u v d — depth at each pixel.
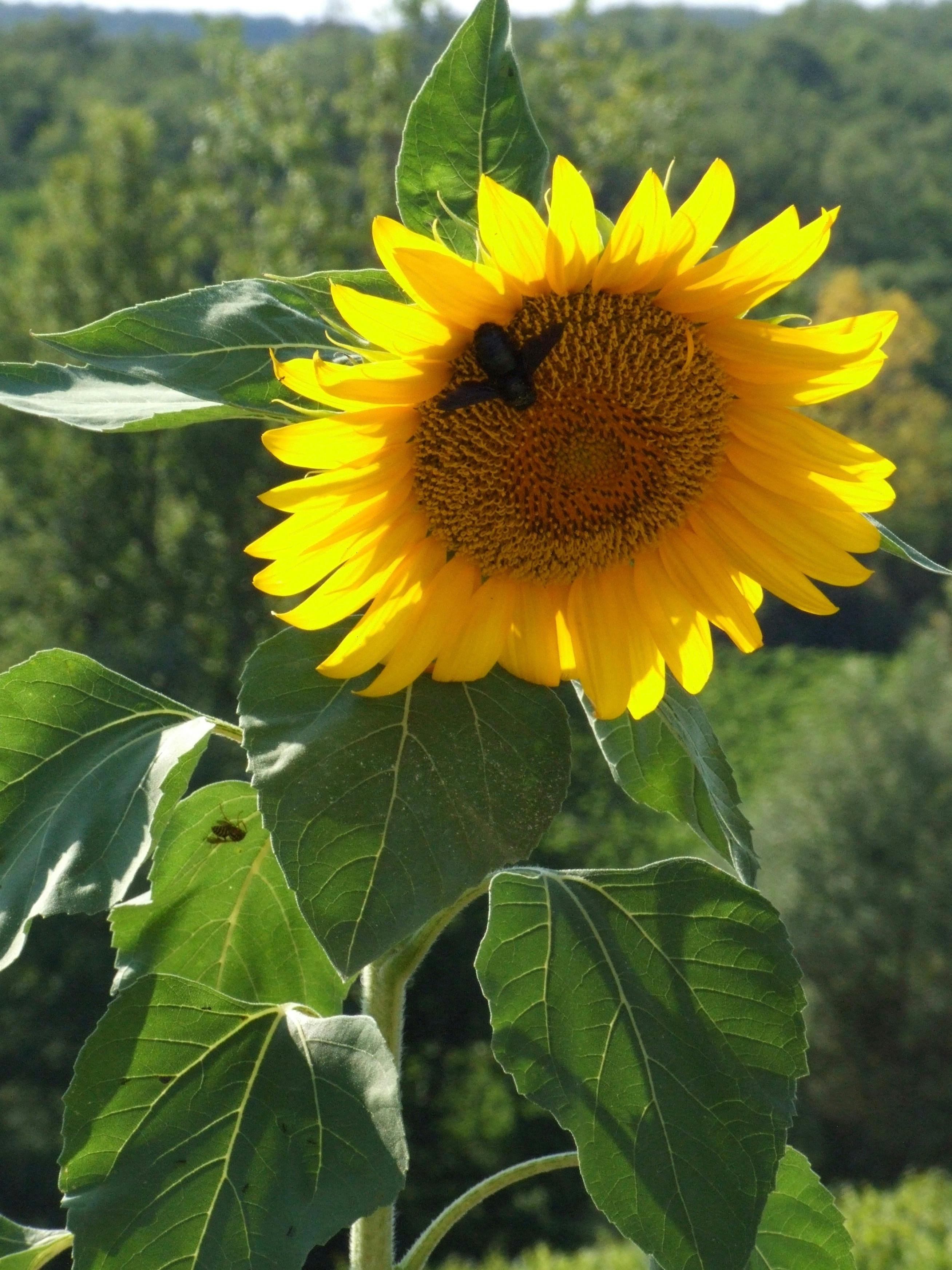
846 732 5.34
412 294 0.61
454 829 0.59
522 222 0.61
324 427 0.62
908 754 5.14
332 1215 0.61
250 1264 0.60
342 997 0.71
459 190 0.66
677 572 0.67
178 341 0.65
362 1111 0.62
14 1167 4.76
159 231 7.15
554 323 0.64
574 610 0.67
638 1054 0.62
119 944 0.70
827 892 5.05
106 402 0.64
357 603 0.64
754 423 0.66
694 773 0.69
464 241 0.66
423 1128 5.41
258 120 7.54
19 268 7.45
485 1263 4.75
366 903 0.58
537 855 6.54
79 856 0.63
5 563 6.92
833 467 0.66
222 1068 0.63
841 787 5.15
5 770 0.66
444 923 0.67
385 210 7.24
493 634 0.65
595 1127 0.61
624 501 0.66
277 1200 0.61
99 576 6.84
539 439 0.65
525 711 0.62
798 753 5.51
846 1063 5.08
